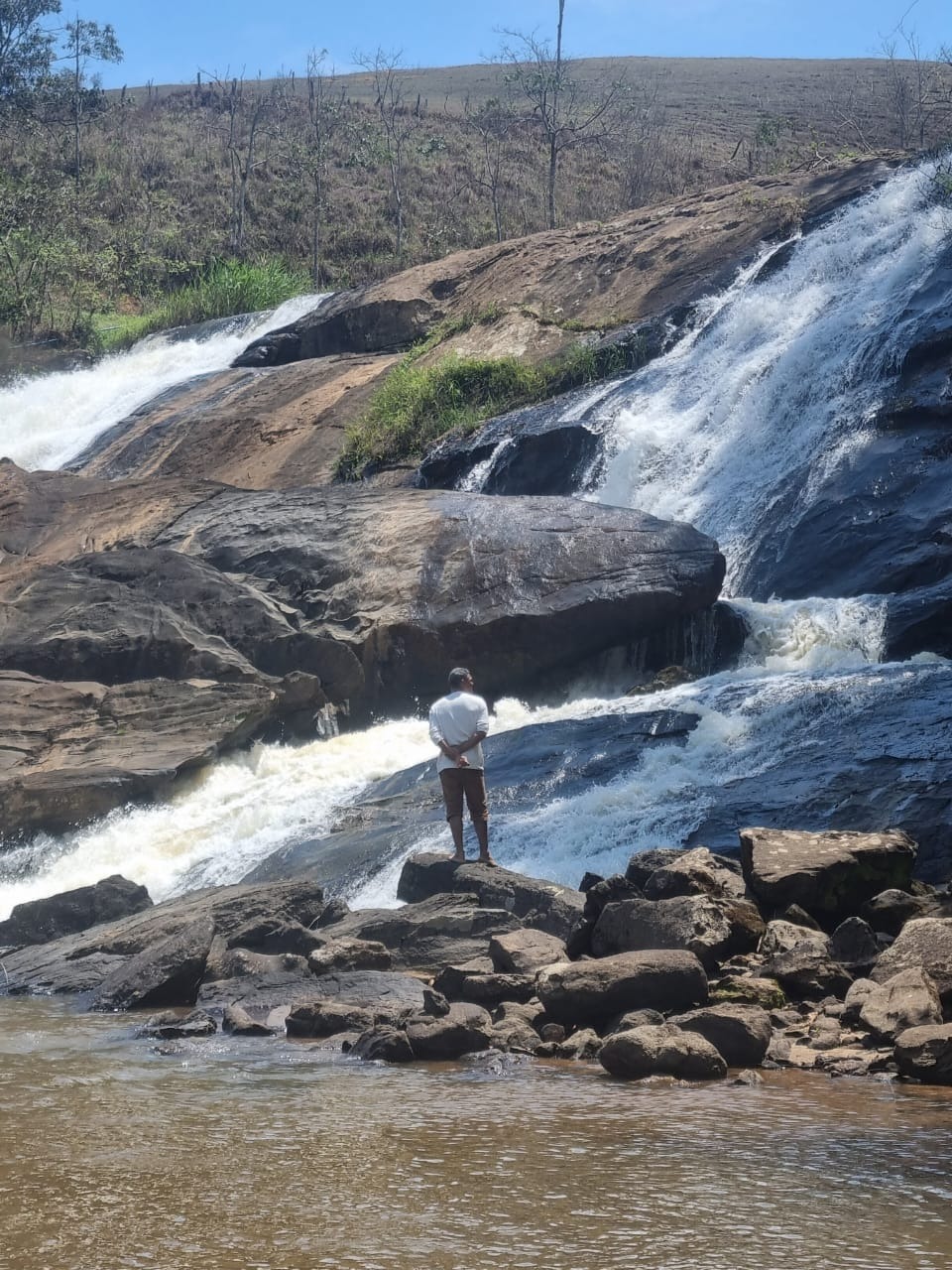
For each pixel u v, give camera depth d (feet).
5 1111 19.77
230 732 53.36
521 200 202.39
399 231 186.39
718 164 218.79
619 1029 24.20
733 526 63.36
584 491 71.61
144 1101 20.42
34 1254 13.67
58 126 228.43
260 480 89.76
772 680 45.73
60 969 34.22
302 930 33.78
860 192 85.71
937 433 59.47
